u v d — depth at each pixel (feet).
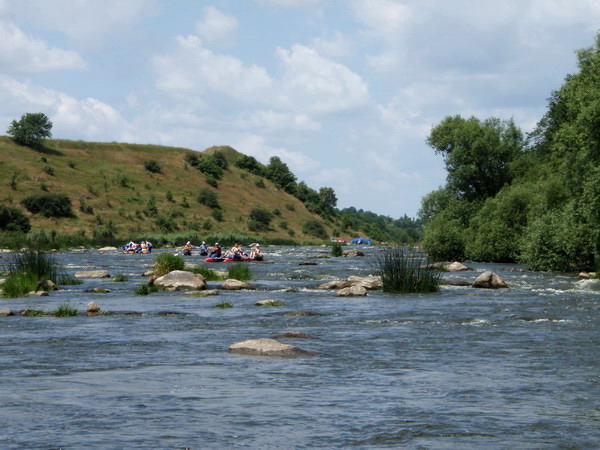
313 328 56.90
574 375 36.14
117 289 97.55
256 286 103.19
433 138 212.02
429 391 32.09
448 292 91.97
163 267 120.67
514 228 173.58
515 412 27.91
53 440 23.66
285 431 24.98
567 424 25.98
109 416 27.12
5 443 23.26
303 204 585.63
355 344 47.70
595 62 143.33
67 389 32.40
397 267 94.17
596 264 129.90
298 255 233.55
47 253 244.63
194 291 91.56
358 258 205.46
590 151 132.98
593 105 127.75
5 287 88.58
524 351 44.34
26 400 30.01
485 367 38.55
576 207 139.13
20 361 40.83
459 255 188.34
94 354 43.45
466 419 26.76
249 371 37.22
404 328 56.70
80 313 67.87
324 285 100.07
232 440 23.75
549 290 93.97
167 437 24.09
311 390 32.27
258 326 58.39
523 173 201.36
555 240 138.31
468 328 56.34
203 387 32.91
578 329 55.16
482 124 209.05
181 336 52.19
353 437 24.18
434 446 23.08
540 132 218.38
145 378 35.24
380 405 29.17
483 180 207.41
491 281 99.09
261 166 619.26
